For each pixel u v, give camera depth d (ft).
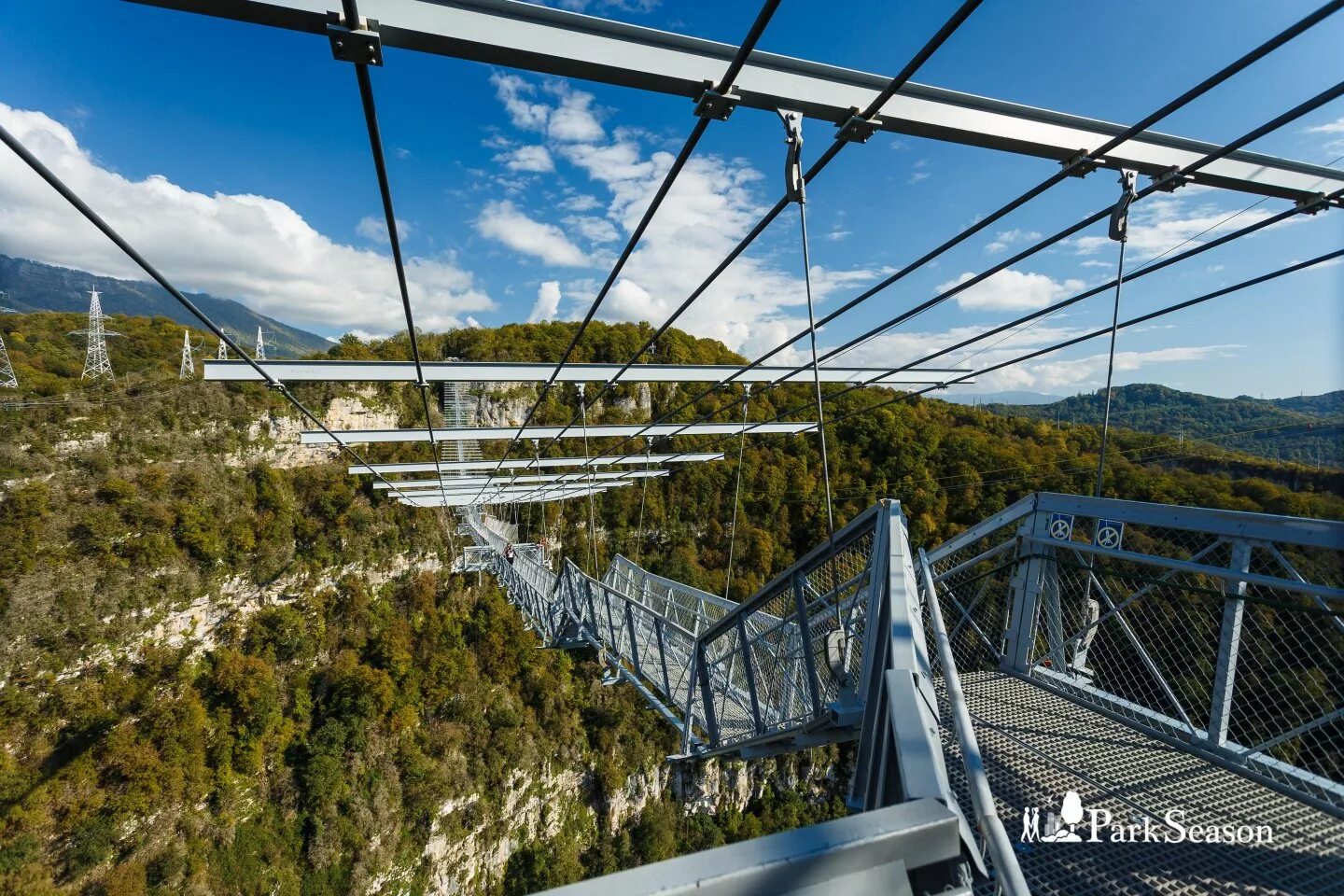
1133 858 8.14
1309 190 13.12
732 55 8.99
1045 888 7.68
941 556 18.10
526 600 57.62
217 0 6.79
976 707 13.05
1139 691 12.35
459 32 7.82
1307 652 9.82
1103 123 11.32
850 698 15.17
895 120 9.59
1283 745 10.06
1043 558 14.49
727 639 25.04
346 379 28.91
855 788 8.65
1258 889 7.56
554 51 8.20
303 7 7.11
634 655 31.76
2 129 6.57
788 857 3.16
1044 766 10.57
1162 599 12.20
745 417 33.12
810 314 10.05
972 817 9.25
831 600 16.39
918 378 33.68
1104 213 12.00
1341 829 8.63
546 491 64.03
